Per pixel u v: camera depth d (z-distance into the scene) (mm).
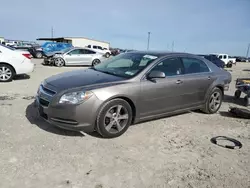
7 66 7758
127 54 4742
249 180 2664
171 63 4270
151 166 2826
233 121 4770
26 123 3906
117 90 3402
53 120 3289
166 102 4113
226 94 8047
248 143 3701
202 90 4762
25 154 2910
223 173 2775
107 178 2529
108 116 3410
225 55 26359
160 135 3783
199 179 2621
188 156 3139
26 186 2312
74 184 2395
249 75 16516
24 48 25188
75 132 3635
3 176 2441
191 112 5242
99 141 3400
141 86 3676
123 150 3182
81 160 2854
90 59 15742
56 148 3111
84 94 3180
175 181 2557
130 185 2436
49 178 2463
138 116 3797
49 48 22953
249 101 6148
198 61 4852
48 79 3879
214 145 3541
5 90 6492
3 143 3156
